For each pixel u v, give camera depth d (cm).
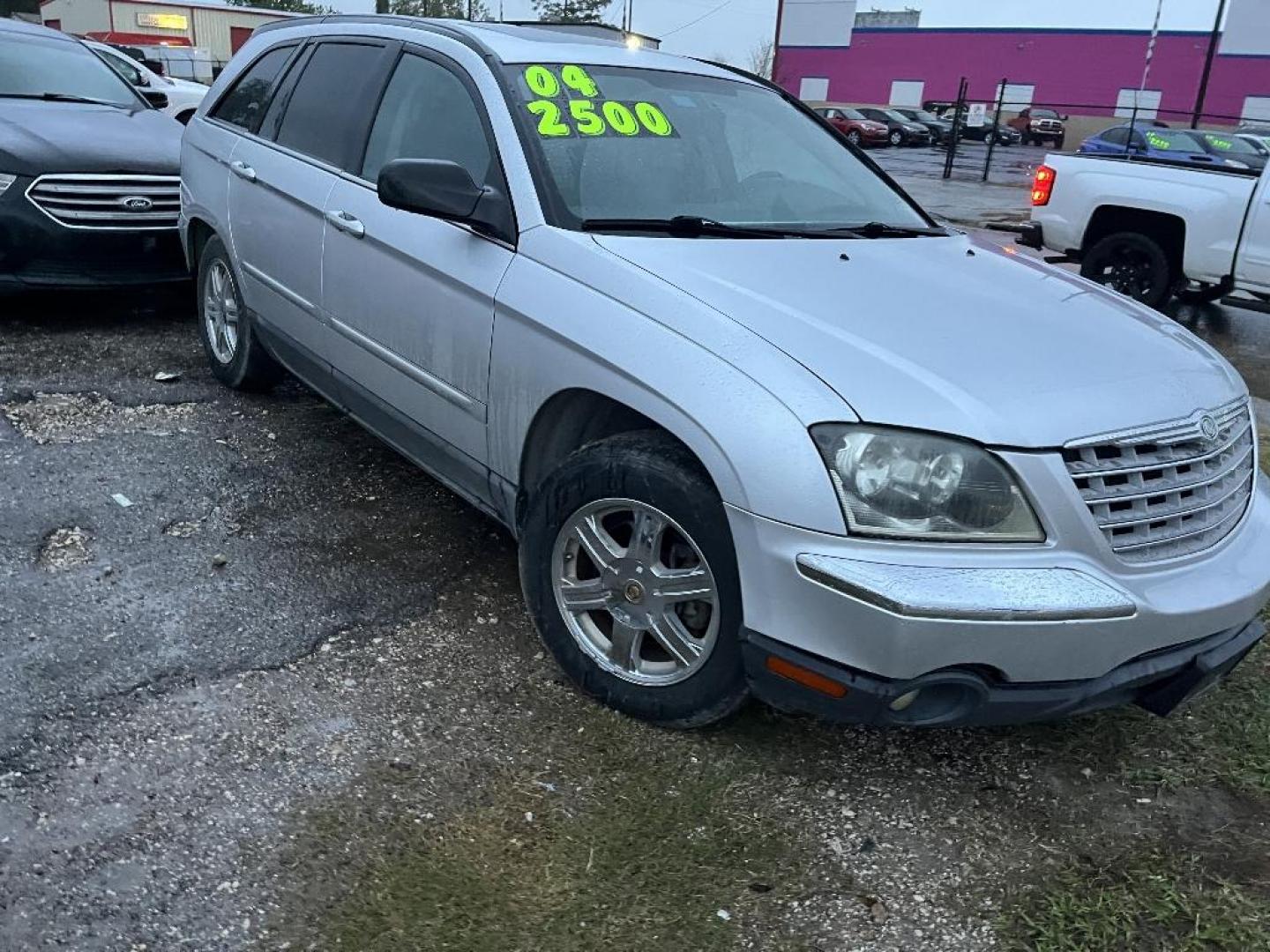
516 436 319
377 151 395
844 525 242
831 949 233
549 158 334
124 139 662
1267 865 265
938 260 348
